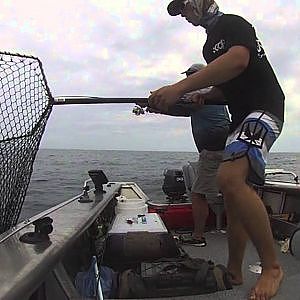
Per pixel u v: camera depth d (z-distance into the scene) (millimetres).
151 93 2121
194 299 2020
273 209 4465
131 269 2414
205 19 2344
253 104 2117
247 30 2084
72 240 1605
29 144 1673
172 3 2445
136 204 4027
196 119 3619
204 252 3496
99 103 2066
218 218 4227
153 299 2035
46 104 1734
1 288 1021
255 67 2096
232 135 2146
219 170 2021
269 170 4797
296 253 1908
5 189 1587
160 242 2705
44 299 1536
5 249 1357
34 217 1998
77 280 2021
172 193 4691
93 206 2533
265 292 1861
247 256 3086
